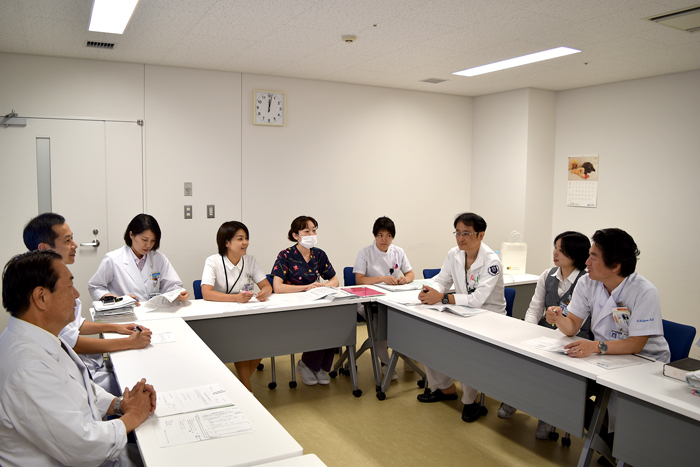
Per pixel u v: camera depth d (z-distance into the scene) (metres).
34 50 4.21
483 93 6.28
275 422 1.65
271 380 3.98
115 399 1.81
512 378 2.62
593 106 5.68
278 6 3.24
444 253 6.51
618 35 3.81
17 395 1.39
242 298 3.39
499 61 4.67
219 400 1.81
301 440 3.02
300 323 3.45
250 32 3.79
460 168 6.55
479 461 2.80
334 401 3.59
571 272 3.15
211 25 3.62
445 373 3.10
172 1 3.15
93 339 2.37
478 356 2.84
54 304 1.51
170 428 1.60
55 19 3.46
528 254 6.01
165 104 4.85
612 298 2.51
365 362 4.41
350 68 4.96
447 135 6.41
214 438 1.54
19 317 1.50
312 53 4.39
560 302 3.16
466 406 3.29
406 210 6.20
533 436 3.10
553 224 6.18
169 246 4.97
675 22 3.51
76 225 4.61
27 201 4.44
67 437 1.41
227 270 3.63
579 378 2.25
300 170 5.52
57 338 1.57
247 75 5.18
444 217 6.47
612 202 5.54
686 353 2.56
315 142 5.57
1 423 1.41
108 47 4.15
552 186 6.14
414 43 4.08
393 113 6.00
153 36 3.87
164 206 4.92
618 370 2.17
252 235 5.33
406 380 4.00
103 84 4.60
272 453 1.46
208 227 5.12
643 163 5.24
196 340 2.57
